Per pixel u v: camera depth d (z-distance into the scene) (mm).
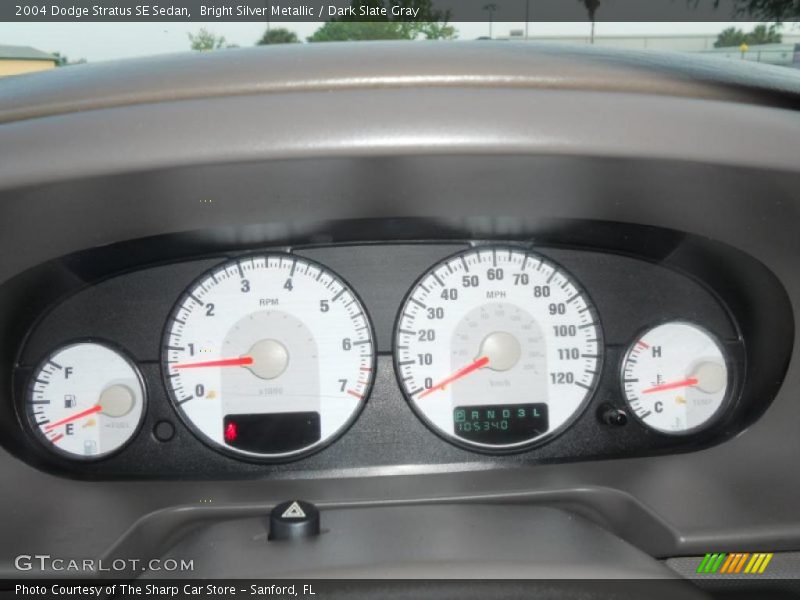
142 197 269
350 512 279
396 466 333
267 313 336
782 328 312
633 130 245
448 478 316
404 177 267
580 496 301
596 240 336
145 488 309
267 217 300
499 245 340
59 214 270
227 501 298
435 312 341
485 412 337
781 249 291
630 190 279
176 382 334
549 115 244
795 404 312
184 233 309
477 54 252
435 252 340
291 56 252
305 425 334
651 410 340
